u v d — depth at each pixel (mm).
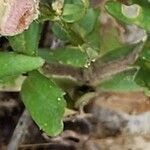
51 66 164
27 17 130
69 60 155
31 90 146
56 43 178
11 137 189
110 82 177
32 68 138
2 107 197
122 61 166
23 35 145
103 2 182
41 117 143
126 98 202
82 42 157
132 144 205
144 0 149
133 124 206
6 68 137
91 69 171
